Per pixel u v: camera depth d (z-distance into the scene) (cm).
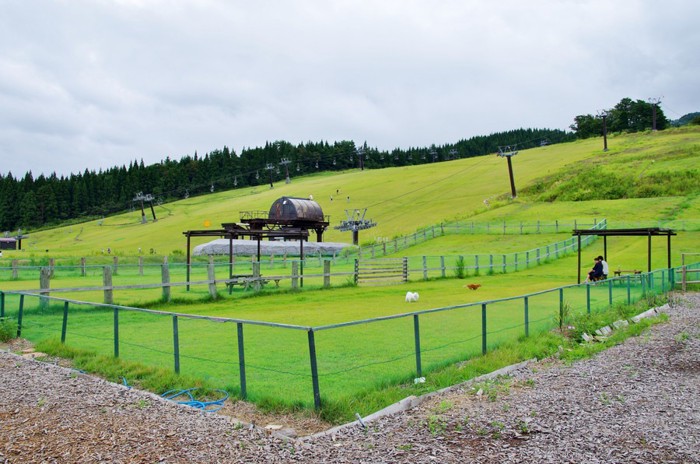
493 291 2569
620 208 6262
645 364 1182
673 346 1371
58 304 1702
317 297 2345
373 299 2270
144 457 647
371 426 769
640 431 765
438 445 703
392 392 898
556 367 1156
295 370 1032
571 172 9100
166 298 2058
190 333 1398
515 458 664
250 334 1381
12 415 794
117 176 19925
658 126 19900
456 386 967
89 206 18688
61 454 653
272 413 828
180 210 14688
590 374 1092
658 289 2370
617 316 1709
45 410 816
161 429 739
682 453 684
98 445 682
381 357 1130
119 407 830
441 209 8450
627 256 3878
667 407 879
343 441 712
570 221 5700
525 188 8706
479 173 11562
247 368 1053
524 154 13912
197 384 951
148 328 1473
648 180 7631
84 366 1094
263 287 2494
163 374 1005
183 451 667
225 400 887
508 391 955
